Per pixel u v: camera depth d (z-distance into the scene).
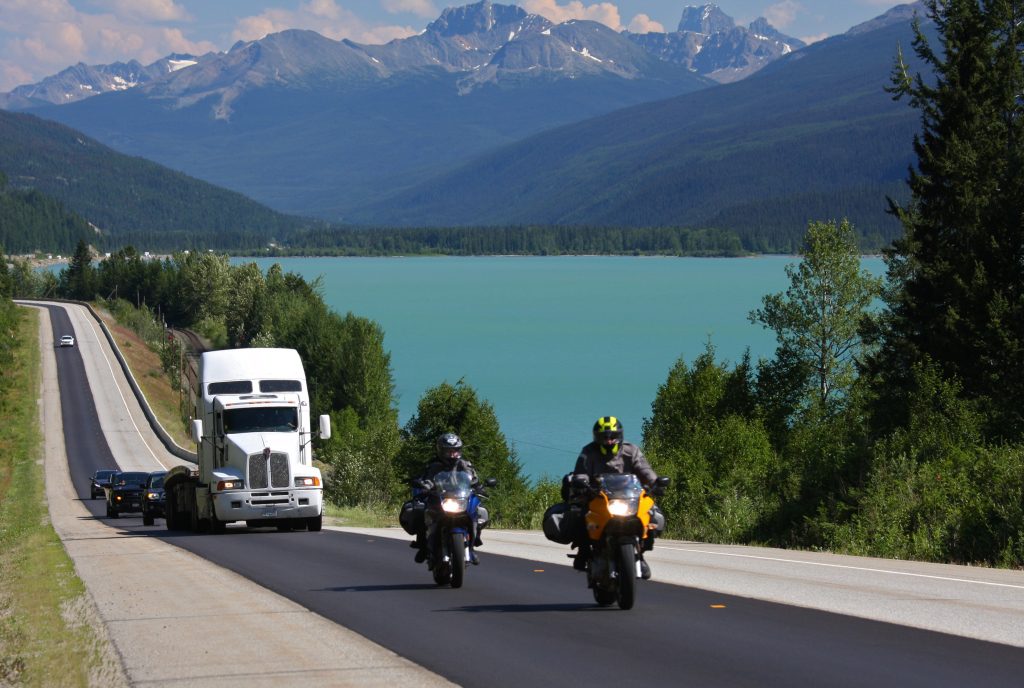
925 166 125.38
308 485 80.00
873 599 35.28
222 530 80.75
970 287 107.19
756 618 32.19
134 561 58.12
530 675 25.78
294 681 25.83
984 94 127.56
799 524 66.62
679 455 111.69
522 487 163.12
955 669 25.11
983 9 129.75
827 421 139.50
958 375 107.06
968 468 63.09
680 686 24.22
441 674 26.16
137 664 28.33
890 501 59.59
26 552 69.38
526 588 40.31
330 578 45.69
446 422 163.25
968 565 48.03
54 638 32.88
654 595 37.28
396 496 164.50
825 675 24.77
